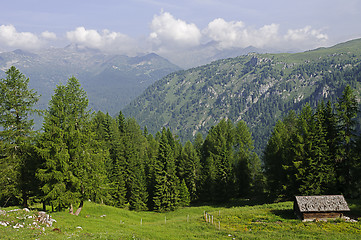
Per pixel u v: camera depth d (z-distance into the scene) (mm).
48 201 34562
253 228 36281
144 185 64812
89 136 36938
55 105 34375
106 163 61938
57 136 33469
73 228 27875
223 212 48656
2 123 33844
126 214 51344
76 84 36156
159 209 61250
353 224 36125
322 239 29547
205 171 71688
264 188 66188
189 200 67750
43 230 24406
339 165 49500
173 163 64062
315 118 50938
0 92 33969
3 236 20734
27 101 35375
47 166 32969
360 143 47188
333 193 48281
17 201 39375
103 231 29297
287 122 69625
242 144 79938
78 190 35188
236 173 70312
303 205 40000
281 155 58062
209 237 31078
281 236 31297
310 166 48750
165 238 29094
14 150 34562
